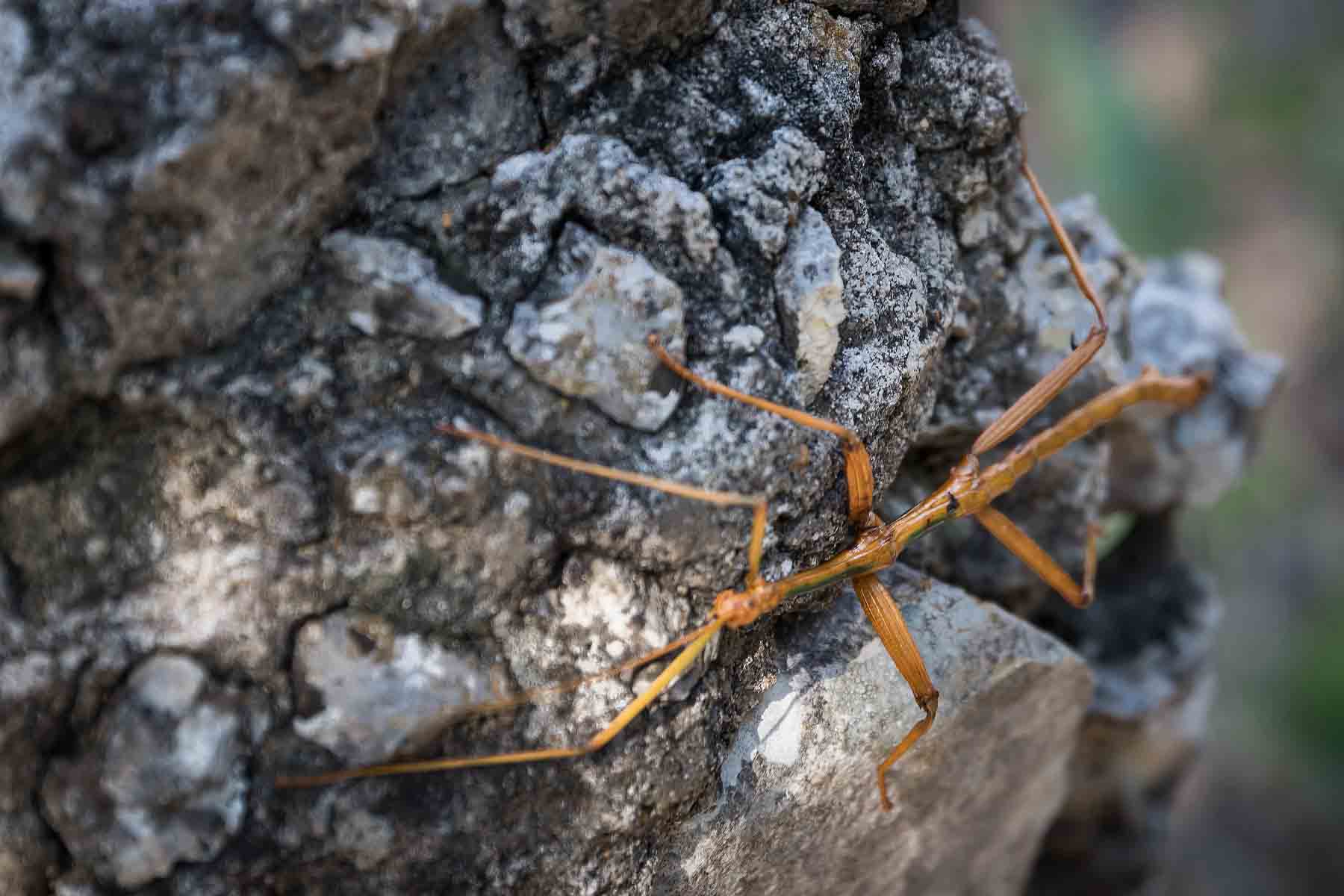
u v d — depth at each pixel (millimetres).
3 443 306
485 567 320
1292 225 1184
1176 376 425
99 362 307
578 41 323
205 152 303
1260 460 1104
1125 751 438
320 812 317
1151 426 425
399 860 321
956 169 358
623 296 320
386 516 316
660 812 331
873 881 369
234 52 304
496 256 321
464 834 322
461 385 319
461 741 322
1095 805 449
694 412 324
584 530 322
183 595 314
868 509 340
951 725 358
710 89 332
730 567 330
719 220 328
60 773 311
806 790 345
